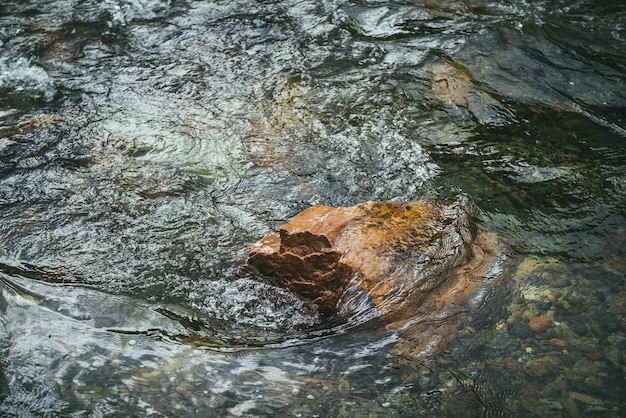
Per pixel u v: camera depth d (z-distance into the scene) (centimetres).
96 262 359
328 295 337
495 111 438
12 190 397
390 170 402
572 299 333
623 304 330
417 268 341
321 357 319
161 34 515
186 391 310
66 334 330
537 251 355
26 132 434
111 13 537
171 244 367
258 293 345
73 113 448
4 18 534
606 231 364
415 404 302
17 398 308
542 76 464
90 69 484
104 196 392
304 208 383
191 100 455
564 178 394
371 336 324
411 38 497
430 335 322
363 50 488
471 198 383
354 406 303
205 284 349
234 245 365
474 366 312
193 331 332
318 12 527
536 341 318
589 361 311
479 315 328
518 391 304
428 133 425
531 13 519
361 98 449
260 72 474
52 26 525
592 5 527
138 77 476
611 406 297
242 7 540
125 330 332
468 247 354
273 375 314
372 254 341
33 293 345
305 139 423
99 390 310
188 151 418
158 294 346
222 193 392
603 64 473
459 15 520
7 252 363
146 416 302
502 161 405
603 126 428
